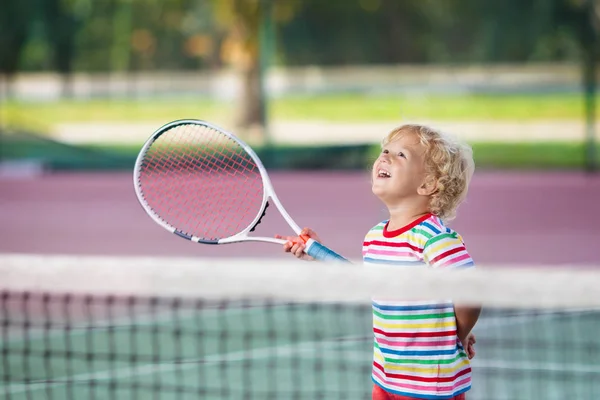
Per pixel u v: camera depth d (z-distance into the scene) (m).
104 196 26.56
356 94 35.53
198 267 5.20
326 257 5.38
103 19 35.25
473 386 8.47
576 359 9.28
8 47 34.56
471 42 34.97
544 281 4.82
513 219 21.27
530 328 10.57
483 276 4.80
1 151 33.56
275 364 9.18
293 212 22.44
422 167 5.14
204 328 10.57
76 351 9.65
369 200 24.66
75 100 34.84
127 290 5.26
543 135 33.50
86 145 34.50
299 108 35.62
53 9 34.88
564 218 21.41
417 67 35.34
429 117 34.97
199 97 35.56
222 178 6.37
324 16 35.59
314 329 10.50
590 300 4.77
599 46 32.56
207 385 8.49
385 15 35.47
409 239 5.04
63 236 19.33
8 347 9.79
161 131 6.07
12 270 5.33
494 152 33.25
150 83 35.50
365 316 11.03
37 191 27.81
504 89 34.50
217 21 35.16
